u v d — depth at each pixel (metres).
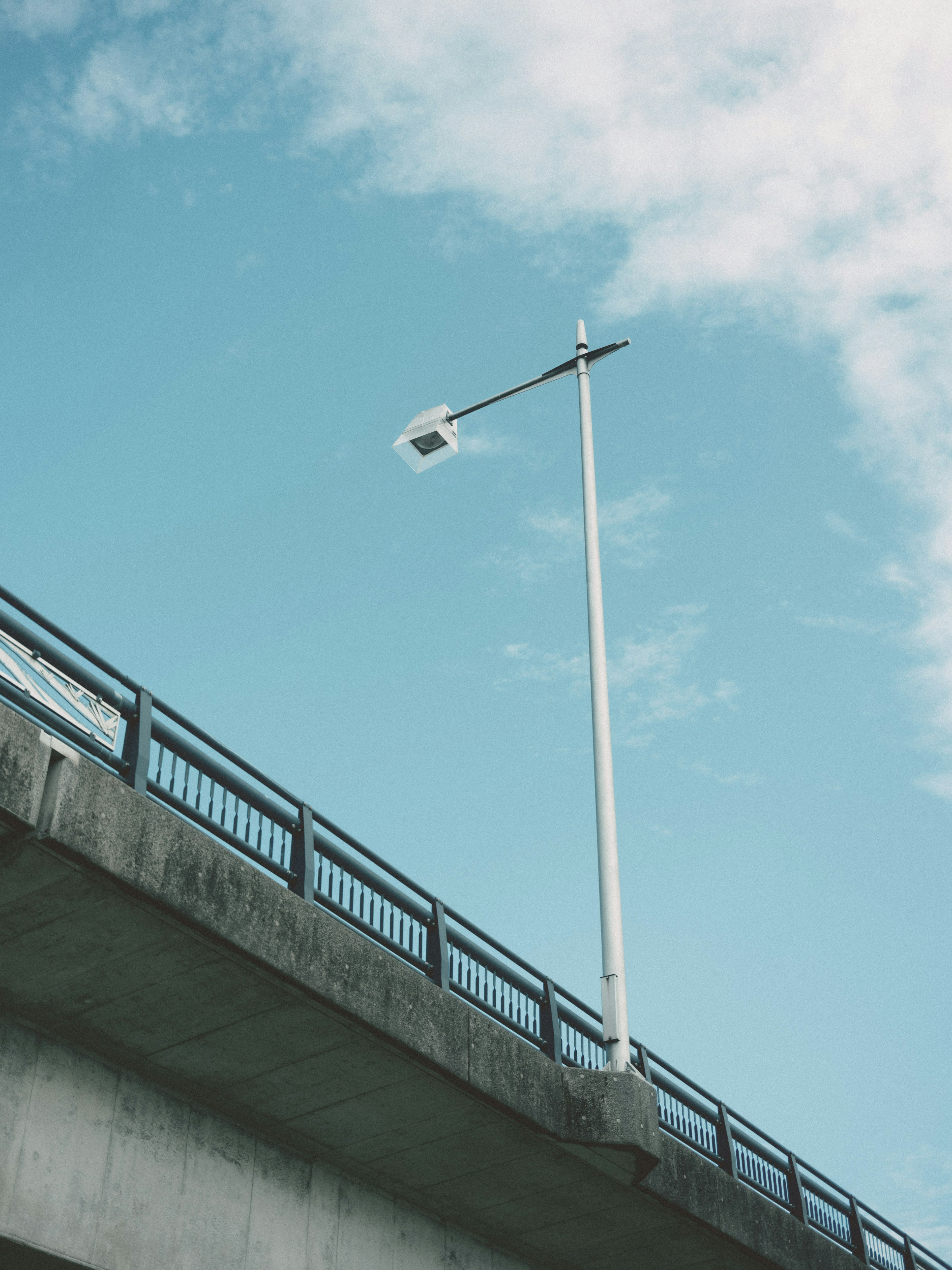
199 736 13.26
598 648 17.88
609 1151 14.70
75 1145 12.35
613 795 16.88
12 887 10.95
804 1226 18.80
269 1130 14.45
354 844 14.52
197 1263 13.05
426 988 13.68
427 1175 15.44
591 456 19.19
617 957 15.80
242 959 11.85
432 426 19.08
